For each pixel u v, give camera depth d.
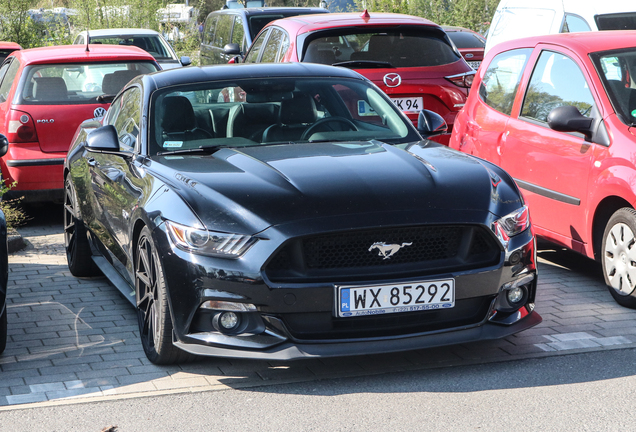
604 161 5.36
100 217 5.64
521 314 4.30
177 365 4.47
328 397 3.98
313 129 5.14
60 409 3.90
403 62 8.31
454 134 7.28
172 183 4.34
